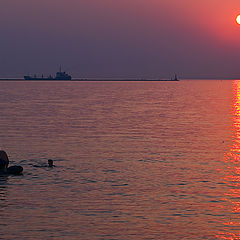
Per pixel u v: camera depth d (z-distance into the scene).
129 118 102.50
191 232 26.52
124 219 28.61
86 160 48.41
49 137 67.00
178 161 47.97
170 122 93.31
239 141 64.00
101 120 96.62
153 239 25.50
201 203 31.95
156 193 34.59
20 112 117.88
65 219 28.50
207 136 69.69
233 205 31.52
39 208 30.72
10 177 40.38
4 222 27.89
